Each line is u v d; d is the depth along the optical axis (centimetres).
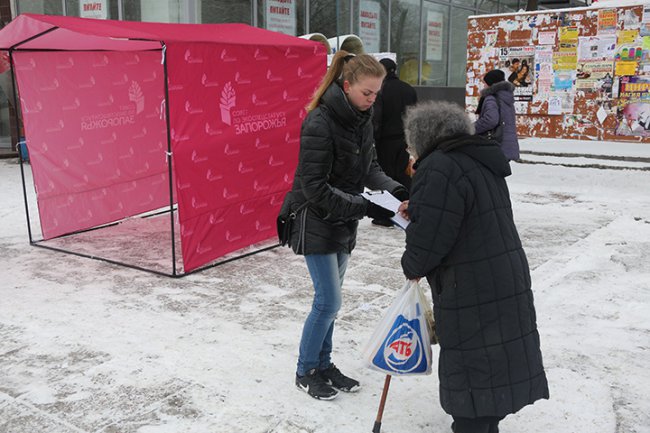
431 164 250
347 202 297
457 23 1992
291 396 336
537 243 648
